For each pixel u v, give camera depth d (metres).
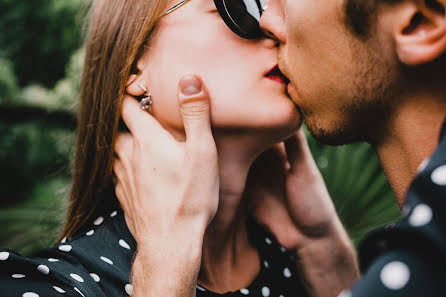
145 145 1.28
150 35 1.31
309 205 1.53
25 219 3.42
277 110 1.24
